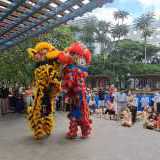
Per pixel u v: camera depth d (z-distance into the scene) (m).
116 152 9.74
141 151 9.93
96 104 21.70
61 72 11.67
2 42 15.64
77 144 10.80
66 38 24.02
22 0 10.34
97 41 79.94
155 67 72.19
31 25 13.58
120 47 77.44
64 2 11.66
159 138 12.15
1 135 12.27
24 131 13.16
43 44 11.57
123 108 18.19
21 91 22.14
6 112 20.56
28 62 21.77
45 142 11.05
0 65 21.97
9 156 9.12
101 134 12.75
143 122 17.17
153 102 19.98
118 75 68.56
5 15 11.45
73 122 11.80
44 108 11.56
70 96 11.78
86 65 11.96
